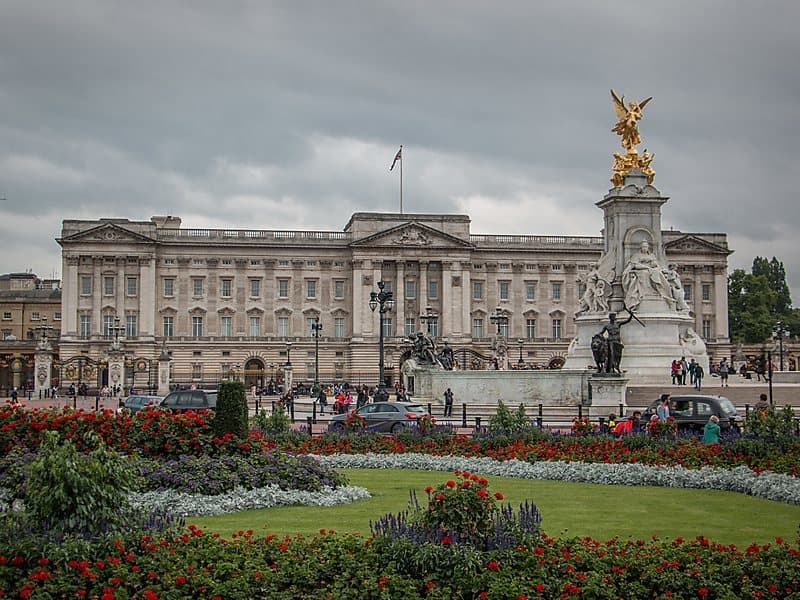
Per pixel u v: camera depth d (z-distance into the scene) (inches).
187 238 6412.4
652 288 2913.4
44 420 1235.9
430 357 3127.5
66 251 6215.6
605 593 670.5
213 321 6422.2
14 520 746.8
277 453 1213.7
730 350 6717.5
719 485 1252.5
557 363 6663.4
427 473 1409.9
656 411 1866.4
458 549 711.1
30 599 653.3
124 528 776.3
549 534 924.6
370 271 6476.4
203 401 2361.0
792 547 809.5
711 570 700.7
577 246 6737.2
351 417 1780.3
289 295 6501.0
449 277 6525.6
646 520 1011.3
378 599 674.2
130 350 6210.6
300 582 693.9
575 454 1440.7
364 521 991.0
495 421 1660.9
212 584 679.7
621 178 3009.4
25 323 7657.5
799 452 1389.0
